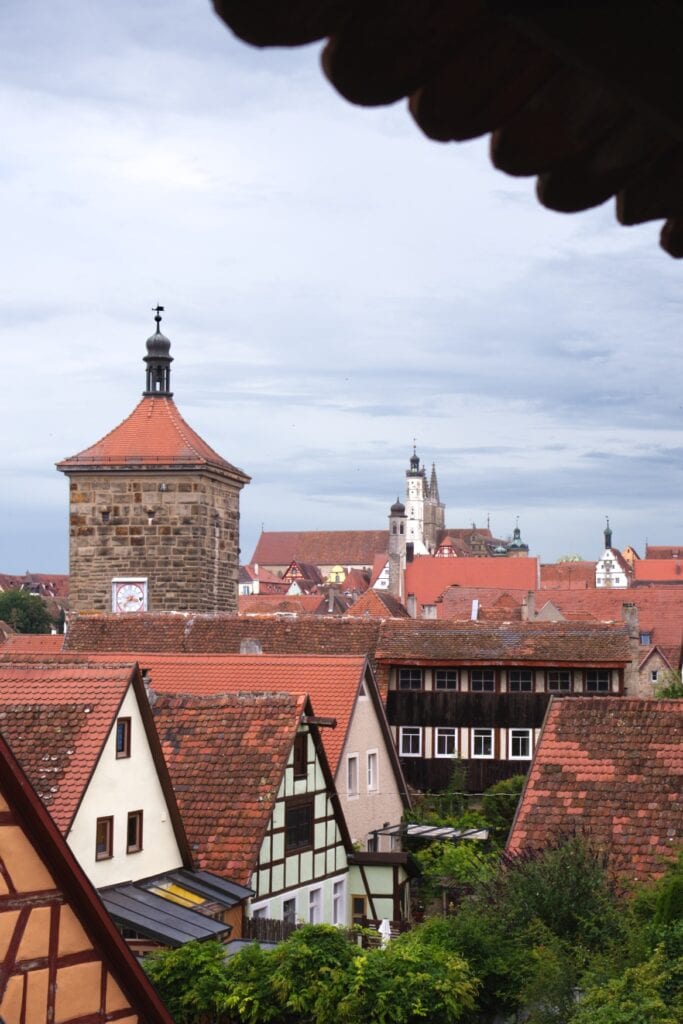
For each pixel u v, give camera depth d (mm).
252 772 30656
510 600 104500
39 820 16344
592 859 22531
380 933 27094
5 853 16234
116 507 50500
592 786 25266
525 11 2291
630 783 25125
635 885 22609
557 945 20312
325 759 33219
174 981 22891
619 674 49344
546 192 2668
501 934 22234
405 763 49938
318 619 51906
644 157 2633
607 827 24375
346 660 41125
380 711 42094
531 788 25562
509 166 2562
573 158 2598
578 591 105000
